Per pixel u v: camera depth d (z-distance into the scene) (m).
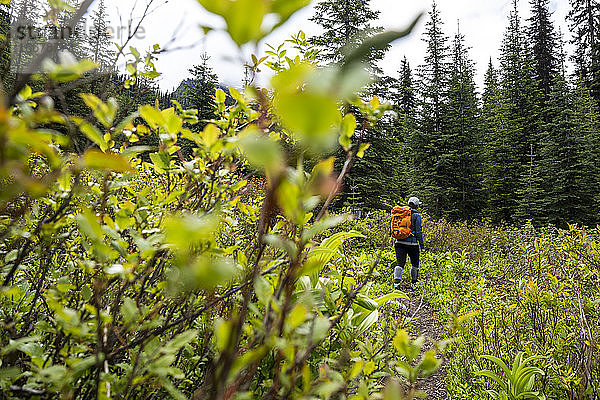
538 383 2.75
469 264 8.16
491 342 3.21
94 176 1.02
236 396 0.57
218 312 1.24
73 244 1.25
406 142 26.16
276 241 0.61
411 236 7.26
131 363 1.01
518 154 23.89
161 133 0.99
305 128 0.21
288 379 0.68
